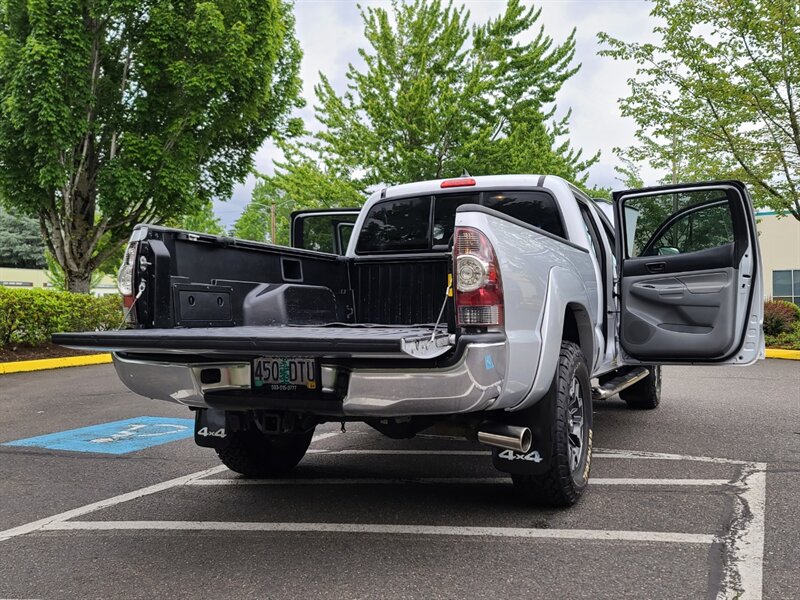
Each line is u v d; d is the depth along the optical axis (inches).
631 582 115.9
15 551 136.8
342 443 241.0
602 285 207.8
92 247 639.1
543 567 123.0
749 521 145.8
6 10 549.0
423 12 886.4
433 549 133.0
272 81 680.4
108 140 627.5
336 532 144.2
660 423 263.3
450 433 149.8
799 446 220.2
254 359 134.7
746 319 203.6
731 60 528.1
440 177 842.2
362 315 208.5
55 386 406.3
